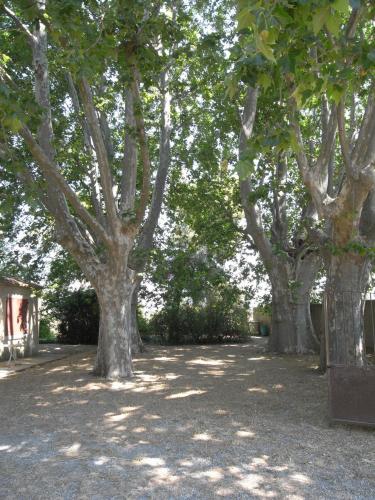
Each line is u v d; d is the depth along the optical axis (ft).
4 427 24.39
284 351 55.62
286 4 12.04
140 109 33.27
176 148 59.82
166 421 24.77
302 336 55.98
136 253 49.08
